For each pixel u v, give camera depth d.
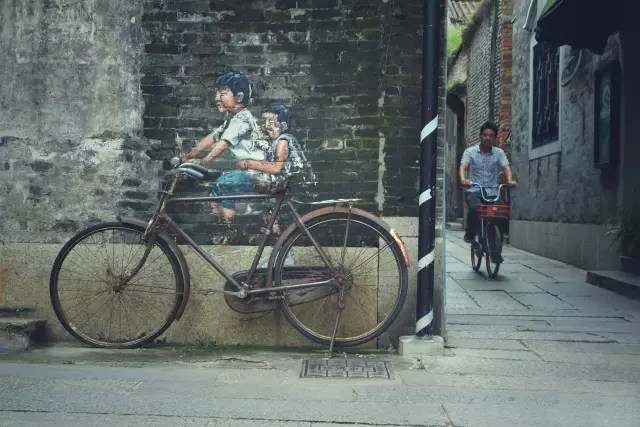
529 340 5.01
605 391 3.69
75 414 3.24
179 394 3.55
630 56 8.21
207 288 4.70
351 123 4.66
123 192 4.80
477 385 3.78
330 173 4.68
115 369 4.06
